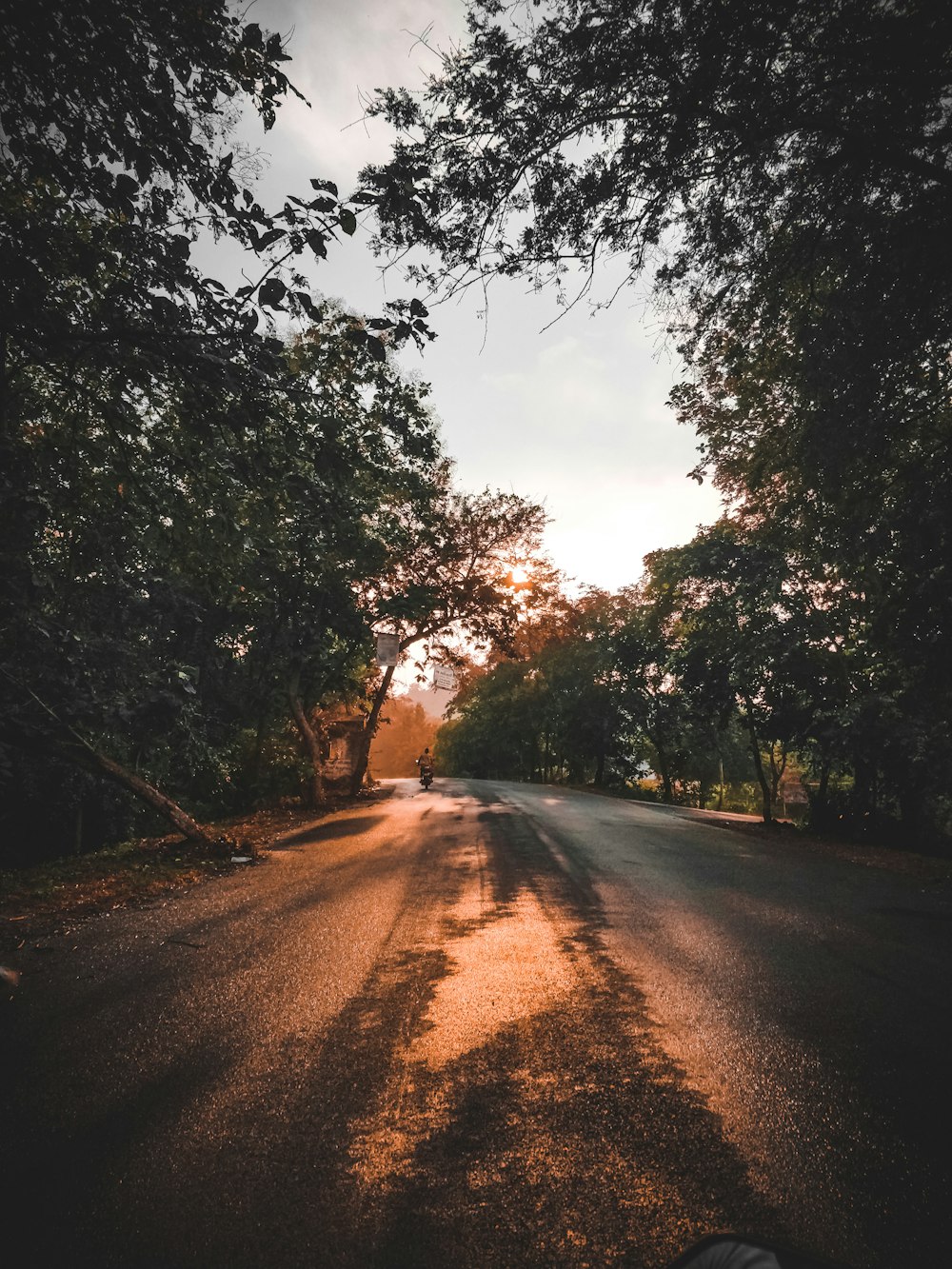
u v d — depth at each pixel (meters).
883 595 12.30
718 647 18.44
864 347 8.04
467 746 70.62
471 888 8.25
